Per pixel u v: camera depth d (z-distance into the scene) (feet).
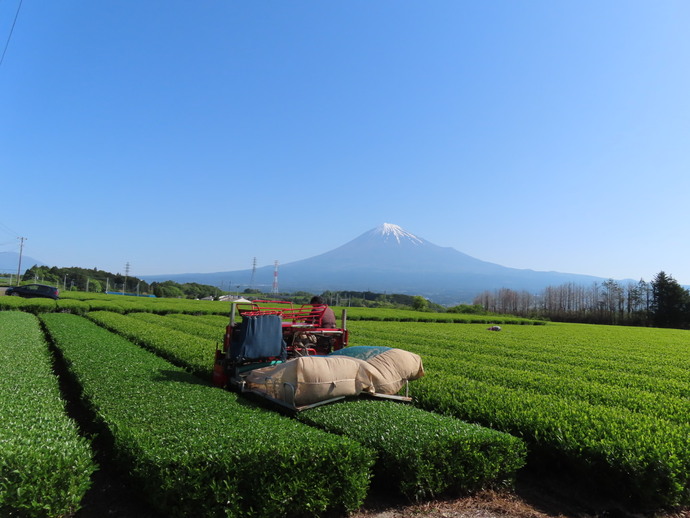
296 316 36.22
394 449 19.52
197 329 73.31
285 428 20.24
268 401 27.61
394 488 20.07
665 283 241.35
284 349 31.30
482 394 30.37
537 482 22.71
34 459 14.88
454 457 20.06
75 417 28.76
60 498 14.97
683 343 101.04
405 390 30.12
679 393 39.04
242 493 16.35
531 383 37.55
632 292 294.87
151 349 48.98
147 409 23.00
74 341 47.14
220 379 31.01
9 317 79.30
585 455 21.36
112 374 31.24
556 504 20.21
